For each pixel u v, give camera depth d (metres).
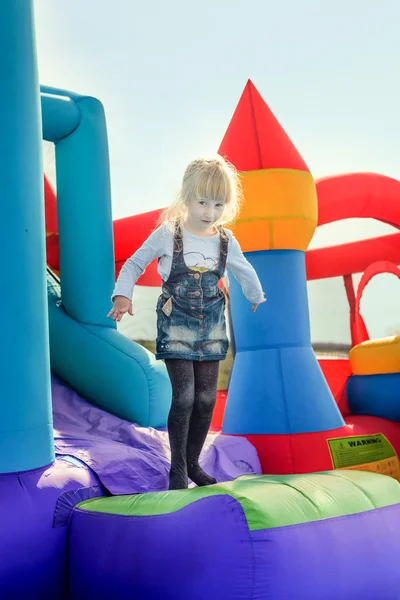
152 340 5.22
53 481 2.44
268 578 2.04
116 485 2.62
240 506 2.13
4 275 2.39
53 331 3.60
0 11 2.47
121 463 2.71
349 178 4.46
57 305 3.67
